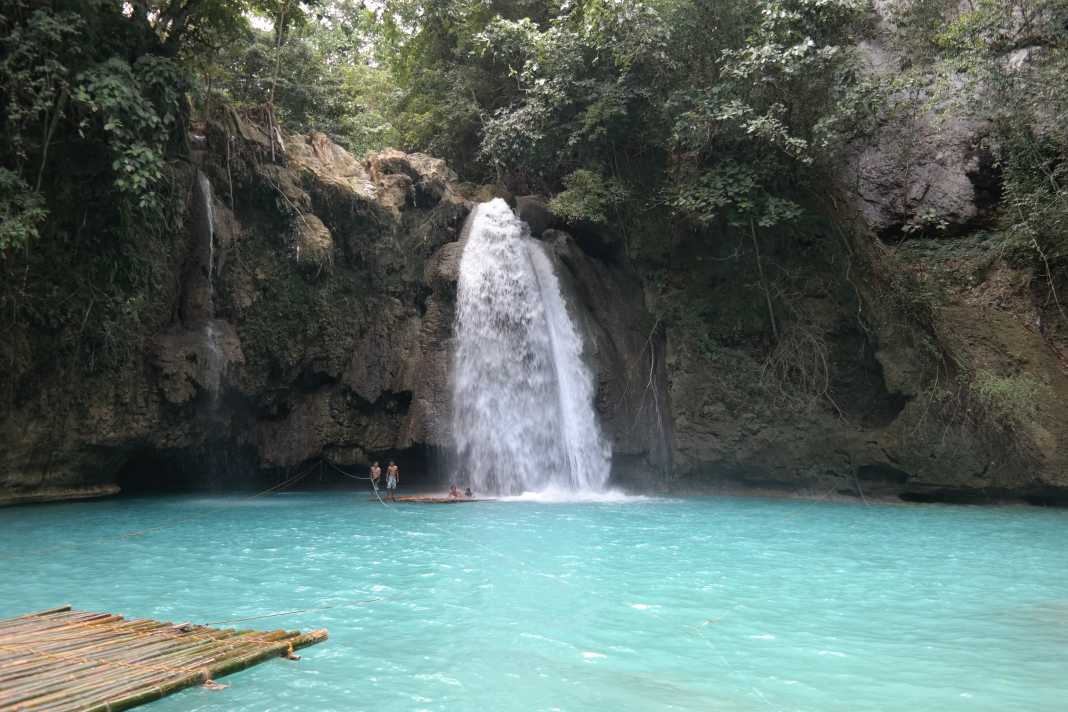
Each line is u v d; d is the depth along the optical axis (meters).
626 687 6.00
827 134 20.03
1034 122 21.86
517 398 22.09
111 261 17.39
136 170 16.03
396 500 19.16
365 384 21.80
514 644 7.13
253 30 27.28
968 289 22.81
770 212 20.89
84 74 15.14
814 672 6.41
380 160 23.47
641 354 23.73
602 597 9.09
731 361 22.61
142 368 18.56
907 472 20.31
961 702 5.73
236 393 20.23
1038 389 20.27
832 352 22.17
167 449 19.50
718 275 23.22
